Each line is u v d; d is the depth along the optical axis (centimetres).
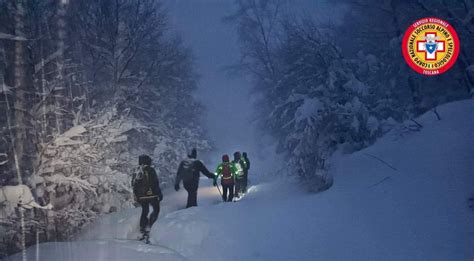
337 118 1120
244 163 1283
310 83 1370
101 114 945
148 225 774
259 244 616
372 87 1338
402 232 581
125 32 1630
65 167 841
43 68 903
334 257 544
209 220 711
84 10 1581
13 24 865
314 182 980
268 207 785
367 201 698
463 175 662
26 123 848
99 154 886
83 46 1555
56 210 833
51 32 1039
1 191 688
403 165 781
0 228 716
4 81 841
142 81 1677
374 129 1101
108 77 1633
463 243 524
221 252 611
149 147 1655
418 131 906
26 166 815
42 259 582
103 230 783
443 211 601
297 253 571
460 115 874
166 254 600
